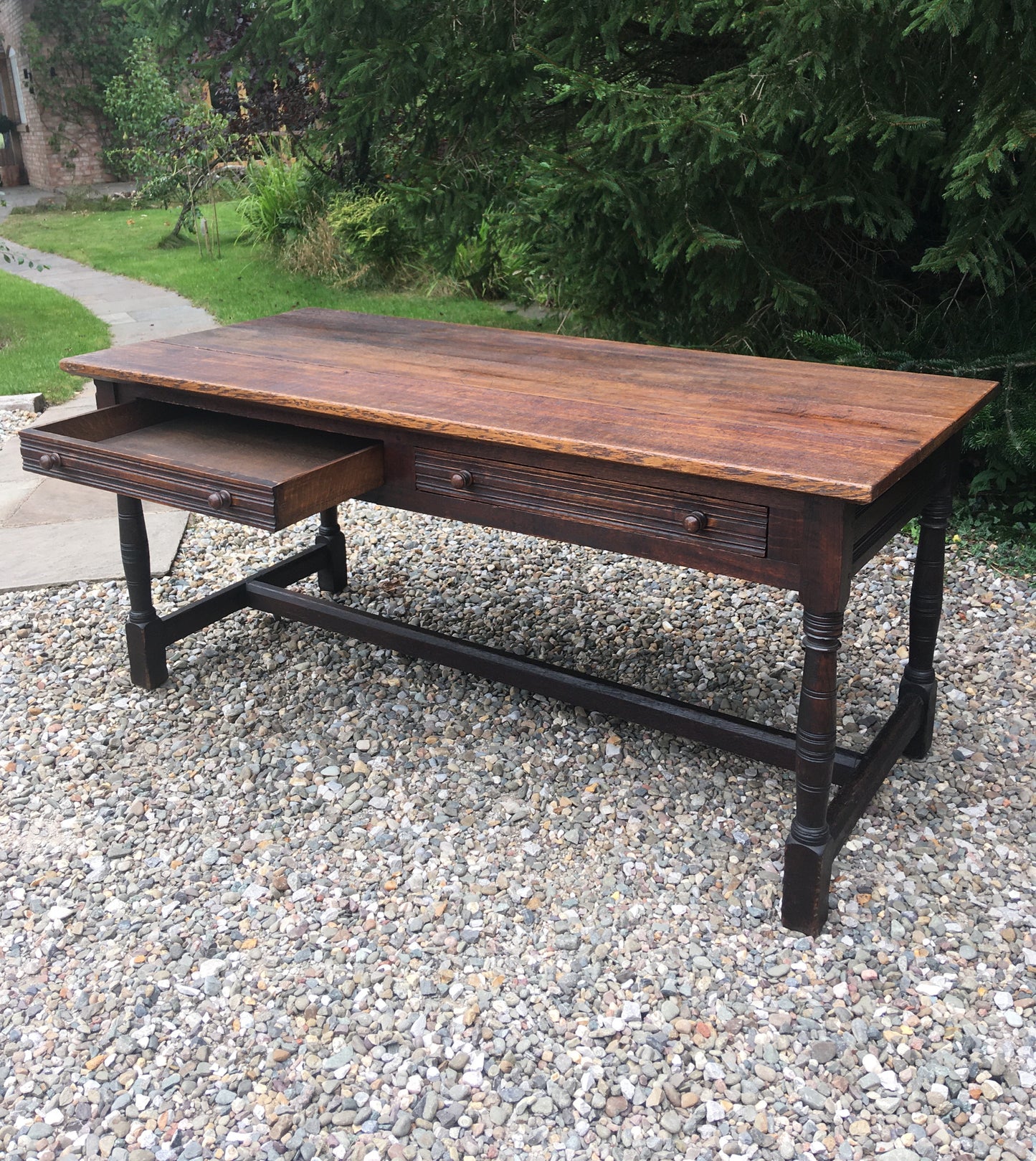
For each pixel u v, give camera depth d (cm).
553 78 454
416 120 503
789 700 331
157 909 250
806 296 446
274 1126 195
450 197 489
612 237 470
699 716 278
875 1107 197
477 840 271
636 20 482
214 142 1149
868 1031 212
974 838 268
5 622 387
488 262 841
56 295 936
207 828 278
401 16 464
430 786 292
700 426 230
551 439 222
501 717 323
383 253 954
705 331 510
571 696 297
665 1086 202
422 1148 191
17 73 1891
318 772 299
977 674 343
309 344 323
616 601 399
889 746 269
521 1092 201
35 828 279
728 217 438
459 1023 216
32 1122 198
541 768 298
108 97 1240
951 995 221
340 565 405
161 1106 200
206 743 313
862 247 487
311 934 241
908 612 384
